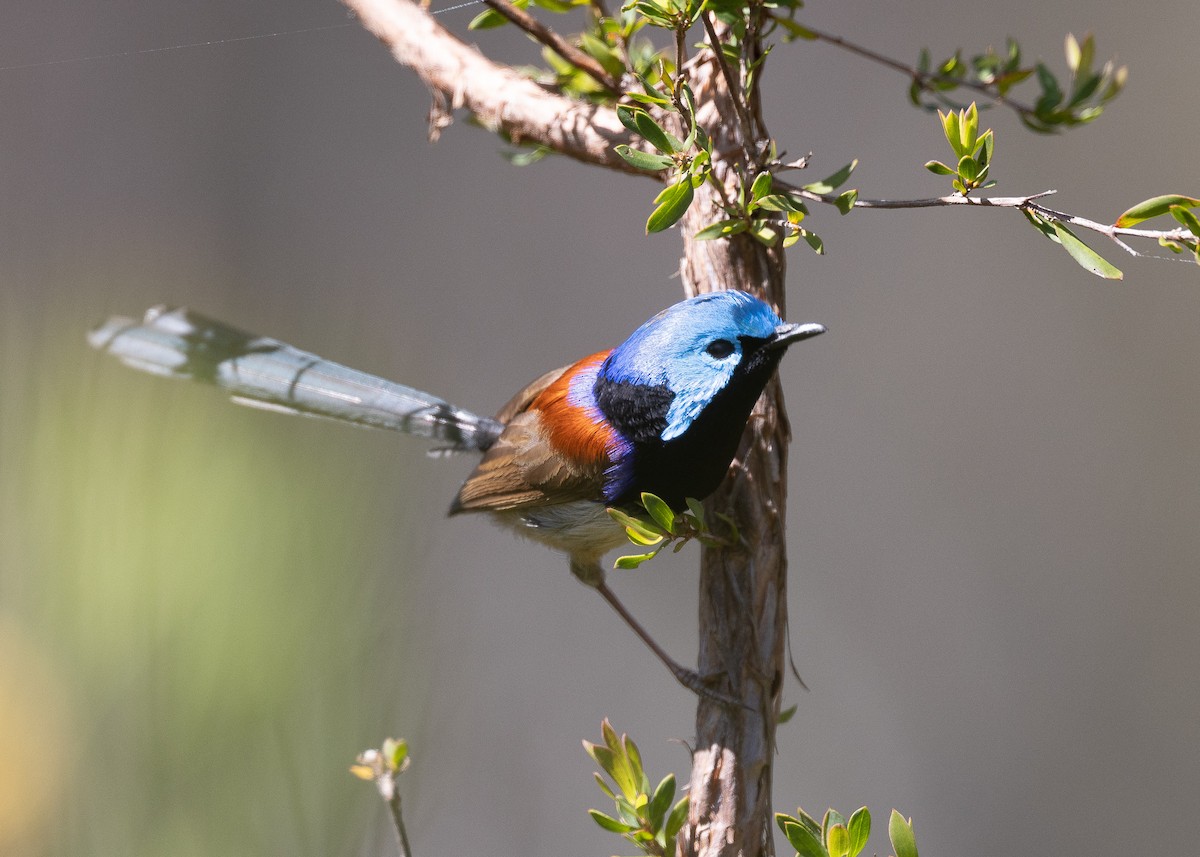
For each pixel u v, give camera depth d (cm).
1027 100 1313
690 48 630
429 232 1444
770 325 597
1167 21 1298
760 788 554
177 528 351
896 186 1333
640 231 1383
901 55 1335
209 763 338
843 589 1320
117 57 1477
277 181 1480
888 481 1331
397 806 369
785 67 1359
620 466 701
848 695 1289
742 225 551
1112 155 1305
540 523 761
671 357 625
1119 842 1213
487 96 674
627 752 477
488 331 1414
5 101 1442
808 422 1349
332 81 1481
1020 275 1319
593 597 1312
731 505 593
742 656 567
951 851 1234
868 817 427
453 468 1145
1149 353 1280
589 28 713
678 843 550
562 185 1415
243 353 722
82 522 342
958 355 1330
